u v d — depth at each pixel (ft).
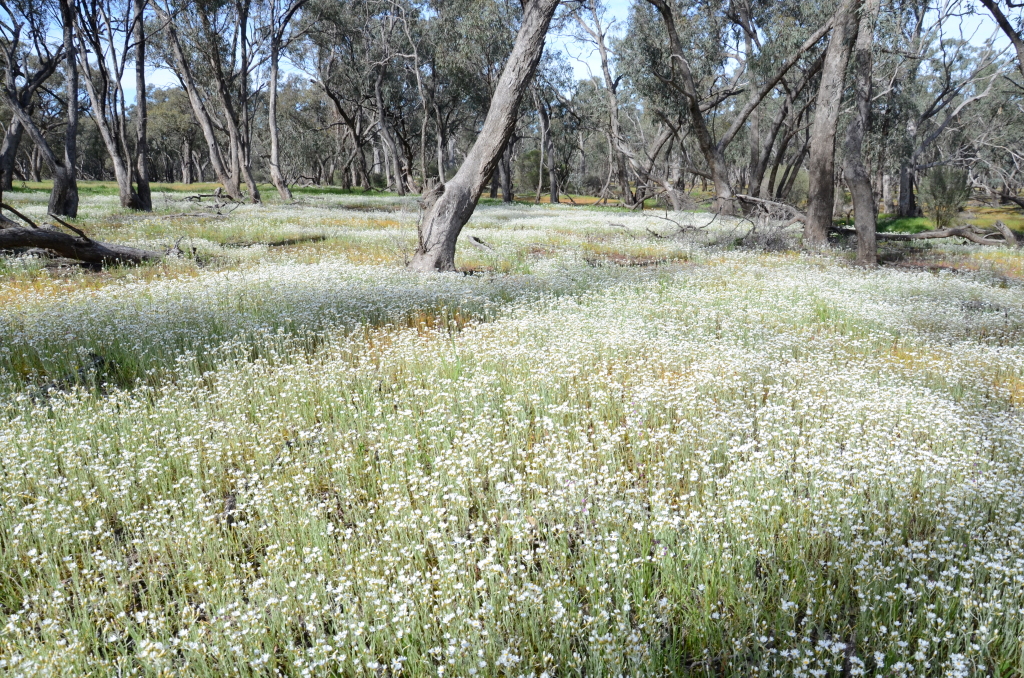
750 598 10.23
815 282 39.60
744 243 63.26
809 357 23.98
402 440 16.46
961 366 23.26
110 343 24.57
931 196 96.07
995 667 9.36
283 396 19.43
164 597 11.42
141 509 14.47
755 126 133.08
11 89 75.00
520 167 235.40
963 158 121.60
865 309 31.89
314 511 13.03
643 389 19.12
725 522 12.51
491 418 18.10
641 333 25.29
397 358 23.35
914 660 9.61
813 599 10.30
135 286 35.32
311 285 36.40
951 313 32.32
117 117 88.89
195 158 287.07
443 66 157.79
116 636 9.80
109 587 11.02
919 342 26.78
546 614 10.32
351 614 10.05
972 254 62.95
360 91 168.96
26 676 8.96
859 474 13.83
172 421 17.93
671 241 64.64
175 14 116.57
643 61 116.57
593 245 60.90
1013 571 10.18
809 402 18.72
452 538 12.71
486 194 216.74
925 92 131.23
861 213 54.03
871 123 112.68
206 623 10.28
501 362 22.65
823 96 64.18
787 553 11.80
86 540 12.57
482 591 10.71
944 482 13.74
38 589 11.26
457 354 23.22
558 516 13.42
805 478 14.02
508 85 43.21
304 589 10.96
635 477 14.38
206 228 62.49
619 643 9.34
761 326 28.14
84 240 42.50
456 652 8.88
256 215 78.95
